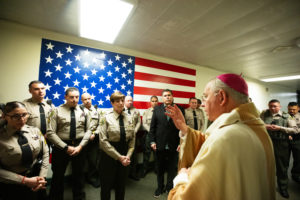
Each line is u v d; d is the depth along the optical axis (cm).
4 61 189
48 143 193
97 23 193
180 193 52
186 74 360
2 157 102
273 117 235
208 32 203
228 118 55
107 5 154
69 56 230
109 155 138
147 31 209
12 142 106
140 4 150
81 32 221
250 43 230
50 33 217
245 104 59
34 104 168
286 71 385
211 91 66
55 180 158
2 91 187
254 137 51
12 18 186
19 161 107
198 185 47
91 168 228
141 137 289
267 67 360
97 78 253
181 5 149
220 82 63
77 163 173
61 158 160
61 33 224
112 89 267
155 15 169
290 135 243
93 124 219
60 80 222
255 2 138
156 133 199
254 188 45
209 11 156
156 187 219
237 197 43
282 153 219
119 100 145
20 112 106
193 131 86
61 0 149
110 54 266
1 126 105
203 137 87
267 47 240
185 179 63
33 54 205
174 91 341
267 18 162
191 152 83
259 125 57
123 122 149
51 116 163
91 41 249
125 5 152
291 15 154
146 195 197
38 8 164
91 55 248
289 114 242
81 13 171
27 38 201
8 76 190
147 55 308
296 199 205
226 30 194
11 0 151
